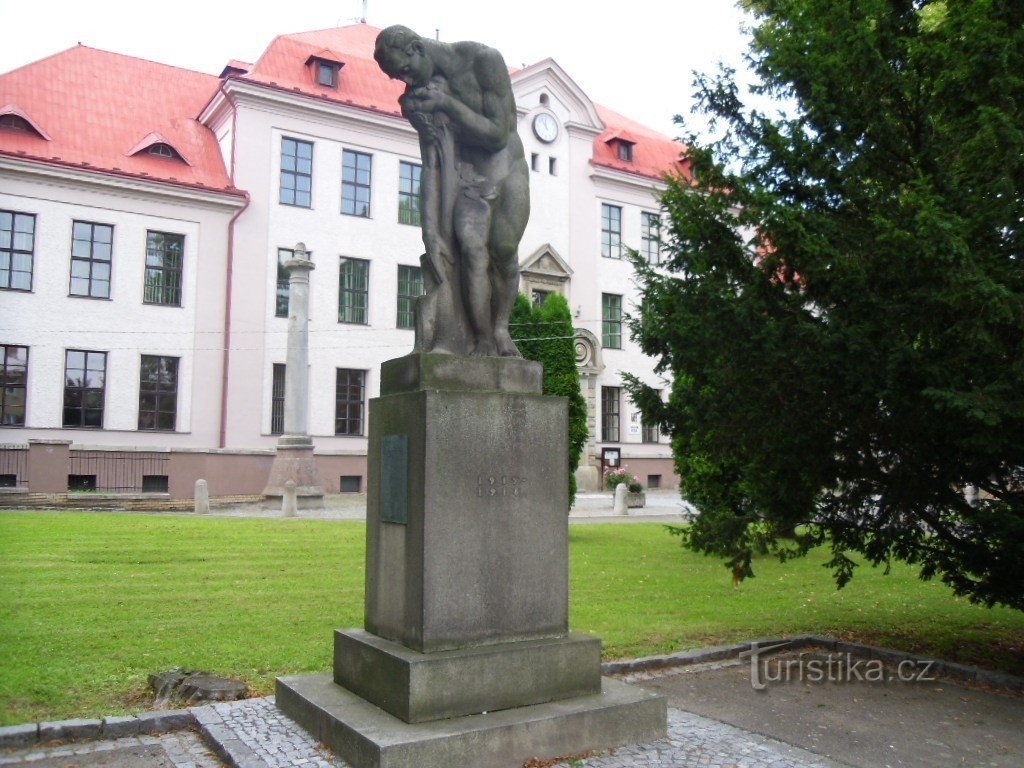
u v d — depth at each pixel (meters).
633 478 33.47
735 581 7.78
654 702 5.18
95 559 11.70
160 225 28.84
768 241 6.81
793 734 5.52
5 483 25.34
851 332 6.08
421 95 5.68
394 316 32.88
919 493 6.88
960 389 5.92
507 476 5.19
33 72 30.06
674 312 7.34
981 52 5.92
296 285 24.95
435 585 4.89
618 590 10.90
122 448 26.80
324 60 31.92
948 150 6.65
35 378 26.69
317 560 12.24
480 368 5.34
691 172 7.62
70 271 27.38
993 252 6.16
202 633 7.66
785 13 7.39
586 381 36.97
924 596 10.86
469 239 5.58
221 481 26.05
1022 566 6.55
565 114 37.97
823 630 8.67
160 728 5.34
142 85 32.66
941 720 5.85
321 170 31.67
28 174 26.69
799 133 7.01
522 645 5.07
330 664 6.70
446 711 4.73
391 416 5.33
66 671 6.32
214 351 29.48
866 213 6.99
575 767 4.65
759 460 7.42
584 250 38.12
